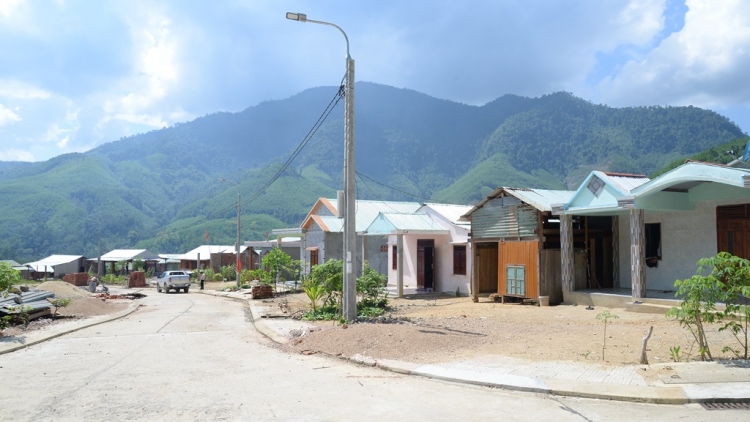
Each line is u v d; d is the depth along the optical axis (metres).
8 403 7.33
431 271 26.08
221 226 128.00
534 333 12.02
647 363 8.78
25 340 13.12
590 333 11.76
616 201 15.90
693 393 7.08
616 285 18.95
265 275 31.44
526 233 18.80
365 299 18.95
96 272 74.69
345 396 7.57
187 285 39.78
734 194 15.22
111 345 12.79
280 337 13.62
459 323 13.88
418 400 7.34
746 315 8.61
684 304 8.92
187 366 9.96
